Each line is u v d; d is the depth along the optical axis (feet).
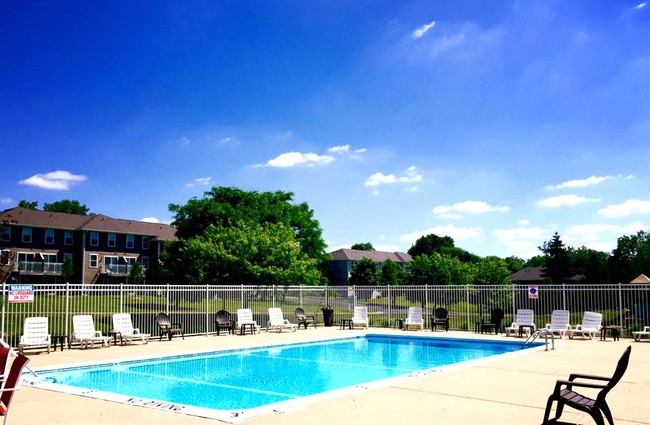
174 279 137.39
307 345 65.77
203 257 116.16
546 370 41.19
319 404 29.04
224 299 76.18
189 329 71.41
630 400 30.09
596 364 44.47
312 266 128.47
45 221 179.52
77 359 48.62
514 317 76.64
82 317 57.62
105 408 28.30
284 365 50.70
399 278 213.46
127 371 46.44
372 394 31.78
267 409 27.78
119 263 194.29
